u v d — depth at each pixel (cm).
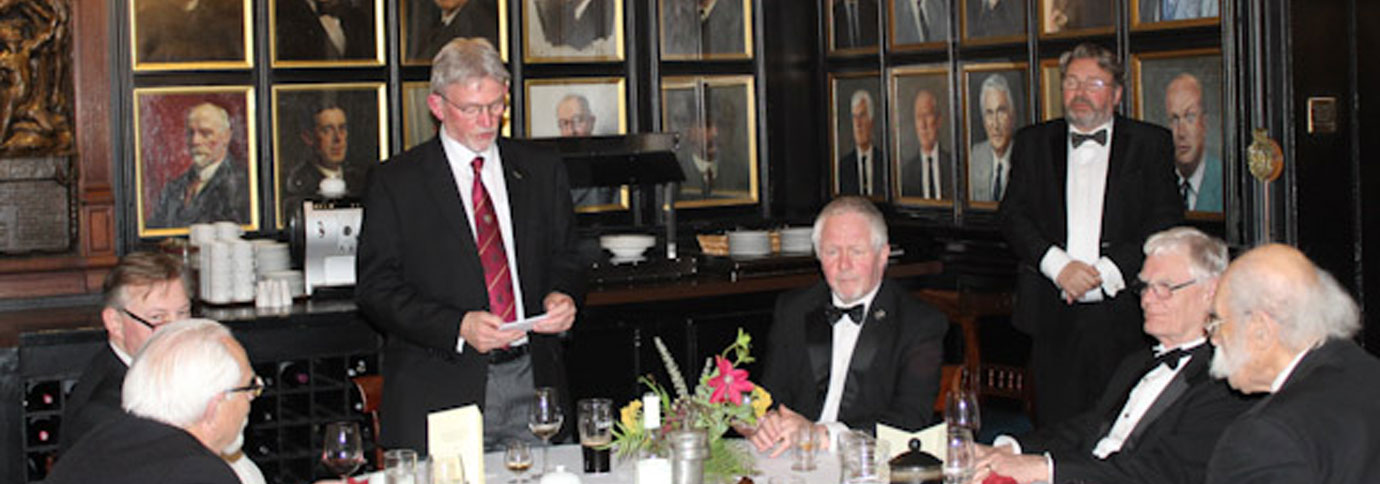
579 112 721
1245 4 545
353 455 314
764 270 650
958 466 292
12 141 614
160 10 638
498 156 416
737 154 761
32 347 509
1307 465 250
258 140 658
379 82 677
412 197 402
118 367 353
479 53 392
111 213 634
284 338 538
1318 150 549
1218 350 281
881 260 395
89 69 626
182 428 258
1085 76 505
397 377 404
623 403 603
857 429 369
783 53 768
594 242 689
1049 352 517
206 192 652
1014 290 659
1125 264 496
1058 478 325
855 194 759
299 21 661
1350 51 554
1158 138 507
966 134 682
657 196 735
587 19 720
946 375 407
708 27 749
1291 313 268
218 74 650
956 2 681
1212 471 262
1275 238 546
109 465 248
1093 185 514
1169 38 579
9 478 513
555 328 390
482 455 321
